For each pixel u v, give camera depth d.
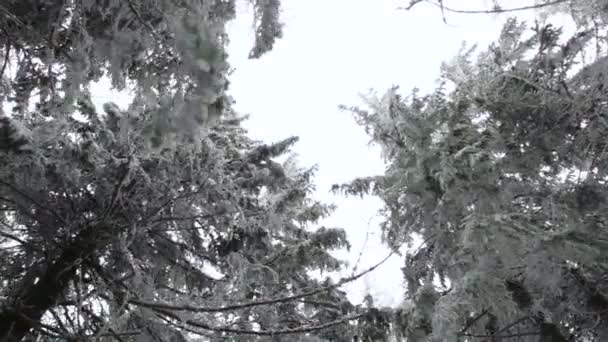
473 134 4.29
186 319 5.27
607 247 3.62
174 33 2.35
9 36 3.13
